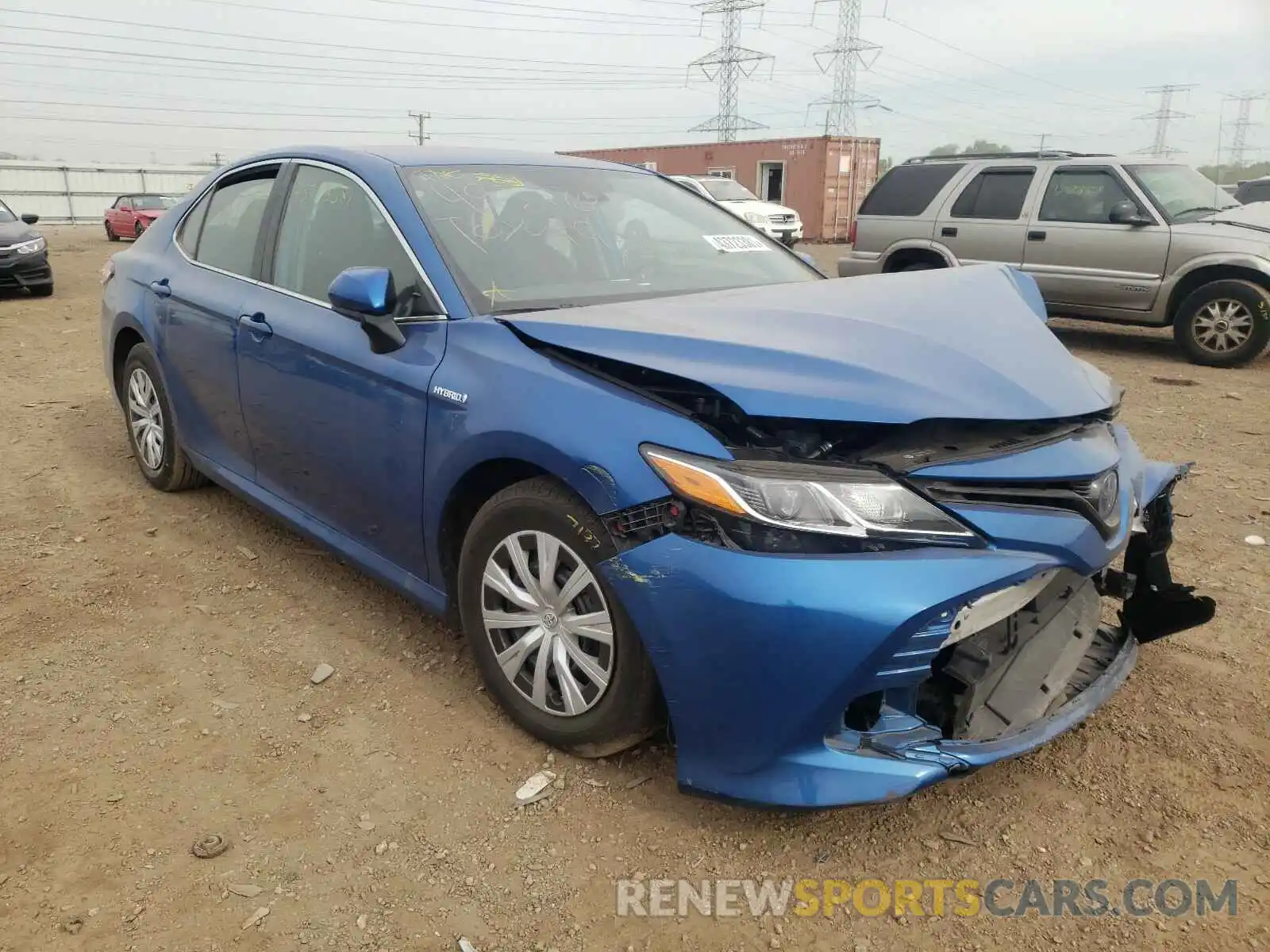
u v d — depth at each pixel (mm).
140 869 2250
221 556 4027
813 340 2395
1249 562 4031
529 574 2602
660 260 3426
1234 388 7707
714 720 2229
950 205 9977
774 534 2115
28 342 9055
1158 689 3053
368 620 3492
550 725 2646
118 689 3025
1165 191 8992
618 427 2322
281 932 2080
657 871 2281
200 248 4211
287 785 2570
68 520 4406
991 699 2373
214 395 3934
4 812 2436
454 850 2334
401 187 3172
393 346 2867
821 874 2279
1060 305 9445
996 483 2225
